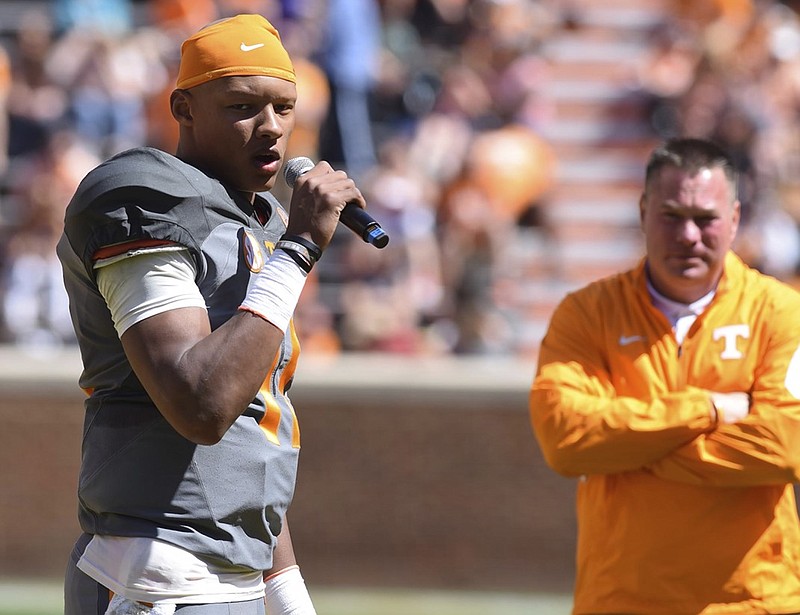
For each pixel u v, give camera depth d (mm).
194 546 10594
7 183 40406
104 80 41562
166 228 10359
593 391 14867
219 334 10195
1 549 37125
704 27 45594
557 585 36531
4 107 41062
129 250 10281
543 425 14805
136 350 10258
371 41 42188
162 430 10664
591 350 15102
